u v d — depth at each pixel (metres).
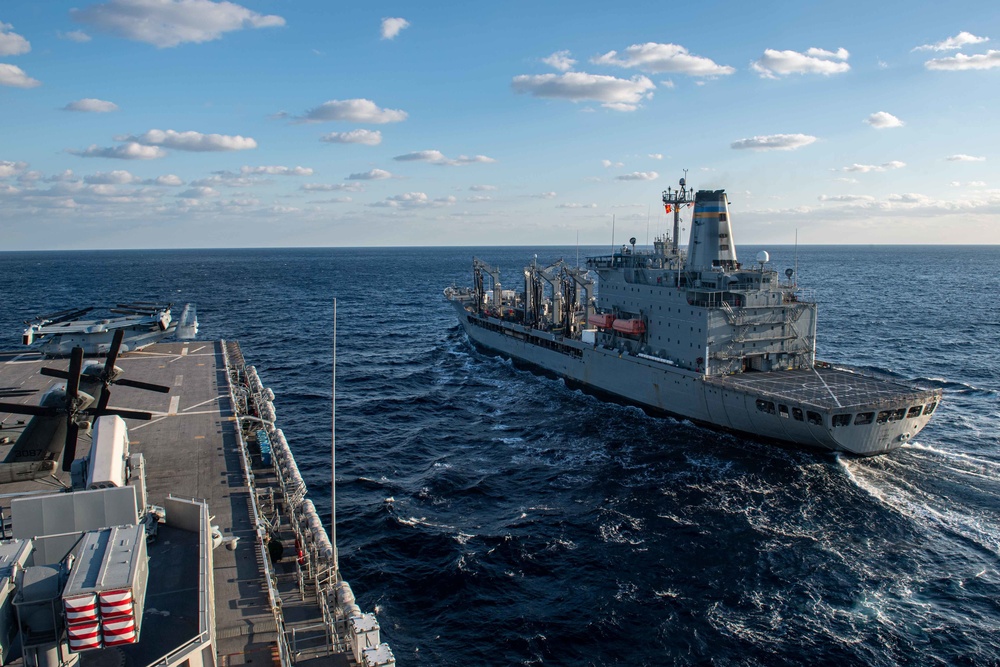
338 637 21.08
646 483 46.69
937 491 44.50
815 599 32.72
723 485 46.06
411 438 56.50
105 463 22.91
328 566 23.83
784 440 51.50
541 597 33.22
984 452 51.38
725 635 30.14
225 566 24.64
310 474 48.47
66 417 30.81
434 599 32.97
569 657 28.89
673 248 71.19
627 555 37.12
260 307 149.62
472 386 75.31
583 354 70.75
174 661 17.11
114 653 18.09
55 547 20.34
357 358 91.06
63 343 61.59
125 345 62.12
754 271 59.38
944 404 64.62
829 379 55.59
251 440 38.47
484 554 37.00
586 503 43.69
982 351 93.44
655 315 63.09
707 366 57.00
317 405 66.81
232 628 21.08
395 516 41.28
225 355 60.72
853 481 46.09
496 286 95.75
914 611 31.59
